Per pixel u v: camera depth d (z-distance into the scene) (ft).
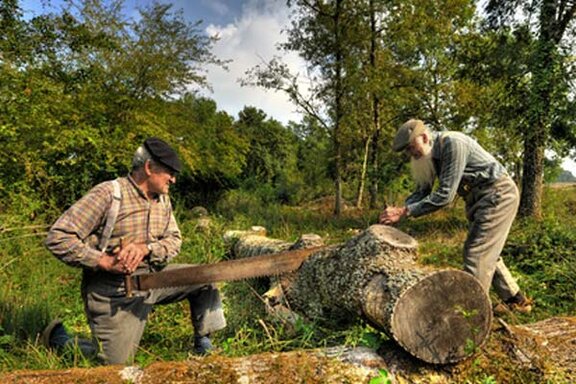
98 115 29.01
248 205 46.96
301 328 10.78
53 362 9.39
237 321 13.07
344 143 50.55
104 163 28.89
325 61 45.55
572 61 28.58
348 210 48.98
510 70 31.19
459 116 46.34
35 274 17.25
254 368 7.68
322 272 11.17
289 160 92.89
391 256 9.49
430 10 44.93
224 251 23.13
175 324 13.28
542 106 28.71
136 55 33.99
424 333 8.02
